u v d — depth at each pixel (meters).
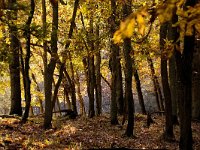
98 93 33.41
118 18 20.72
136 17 3.92
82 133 18.25
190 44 9.89
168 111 18.75
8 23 11.32
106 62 35.22
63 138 16.31
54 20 18.38
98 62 31.30
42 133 17.17
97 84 32.78
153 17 4.23
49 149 13.95
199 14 4.44
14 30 11.72
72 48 21.19
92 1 21.55
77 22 31.19
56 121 21.92
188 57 10.12
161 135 18.98
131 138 18.69
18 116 20.78
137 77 33.06
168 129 18.73
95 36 21.81
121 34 3.87
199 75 25.47
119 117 27.45
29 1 16.83
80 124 21.66
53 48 18.52
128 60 18.91
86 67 32.97
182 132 11.30
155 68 36.97
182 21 4.51
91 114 27.66
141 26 3.96
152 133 20.89
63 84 37.03
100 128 21.09
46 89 18.88
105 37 22.33
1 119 19.16
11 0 12.90
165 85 18.86
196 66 25.42
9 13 11.17
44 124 18.53
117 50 24.58
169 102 18.78
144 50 18.67
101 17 22.88
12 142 14.27
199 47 23.52
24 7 11.48
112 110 22.91
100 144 15.99
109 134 18.94
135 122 25.39
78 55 22.34
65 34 28.47
